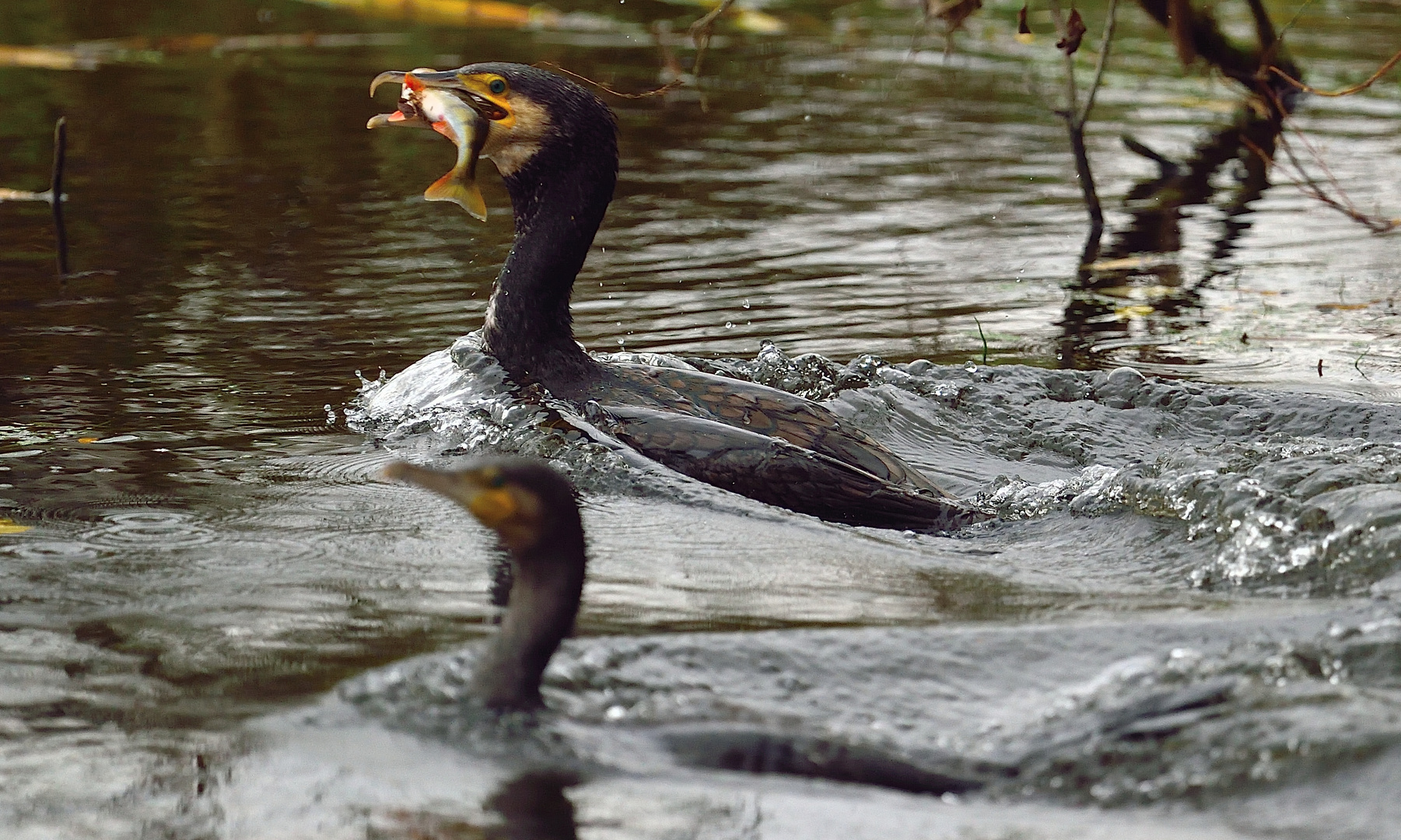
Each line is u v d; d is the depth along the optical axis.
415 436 10.09
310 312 13.10
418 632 6.86
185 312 13.01
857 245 15.75
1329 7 28.53
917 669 6.35
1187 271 15.12
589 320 13.12
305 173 18.17
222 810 5.29
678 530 8.53
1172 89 23.72
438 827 5.13
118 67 23.45
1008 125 21.41
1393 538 7.76
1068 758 5.59
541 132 10.70
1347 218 17.03
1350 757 5.39
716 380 10.45
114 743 5.80
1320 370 12.17
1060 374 11.55
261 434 10.12
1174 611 7.21
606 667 6.26
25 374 11.27
